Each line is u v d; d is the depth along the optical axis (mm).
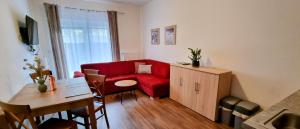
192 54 2869
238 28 2168
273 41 1815
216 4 2439
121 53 4742
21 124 1259
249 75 2115
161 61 4070
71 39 3949
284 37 1717
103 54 4473
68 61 4004
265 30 1873
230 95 2391
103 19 4293
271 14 1796
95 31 4238
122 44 4734
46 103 1449
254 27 1981
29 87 1970
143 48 5016
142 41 5012
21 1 2844
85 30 4094
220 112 2254
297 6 1586
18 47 2350
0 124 1286
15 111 1191
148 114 2541
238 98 2248
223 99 2217
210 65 2688
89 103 1632
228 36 2320
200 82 2414
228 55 2355
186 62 3189
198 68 2535
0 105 1254
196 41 2920
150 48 4598
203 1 2662
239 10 2125
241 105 1978
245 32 2090
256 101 2076
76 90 1821
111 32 4379
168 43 3727
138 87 3818
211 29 2582
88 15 4062
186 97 2750
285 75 1757
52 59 3795
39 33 3553
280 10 1714
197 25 2852
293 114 998
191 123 2250
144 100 3146
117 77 3744
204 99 2385
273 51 1829
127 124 2242
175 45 3516
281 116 969
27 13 3172
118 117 2449
